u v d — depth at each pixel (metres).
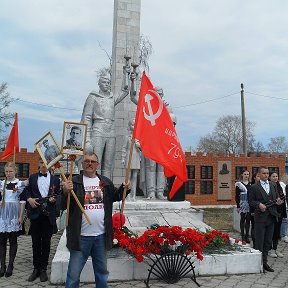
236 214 11.35
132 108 12.04
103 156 10.34
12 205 5.81
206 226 8.41
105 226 4.16
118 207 9.39
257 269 6.11
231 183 19.61
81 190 4.15
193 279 5.52
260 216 6.36
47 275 5.75
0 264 6.16
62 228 10.62
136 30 12.44
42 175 5.82
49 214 5.59
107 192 4.29
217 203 19.38
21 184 5.93
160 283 5.40
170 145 5.48
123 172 11.73
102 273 4.16
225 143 52.78
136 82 11.97
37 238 5.62
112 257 5.60
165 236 5.56
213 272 5.89
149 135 5.31
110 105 10.45
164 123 5.52
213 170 19.56
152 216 8.95
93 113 10.34
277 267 6.61
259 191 6.44
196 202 19.14
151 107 5.46
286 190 8.70
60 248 6.20
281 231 9.64
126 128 11.85
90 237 4.09
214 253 6.05
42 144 4.38
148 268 5.60
